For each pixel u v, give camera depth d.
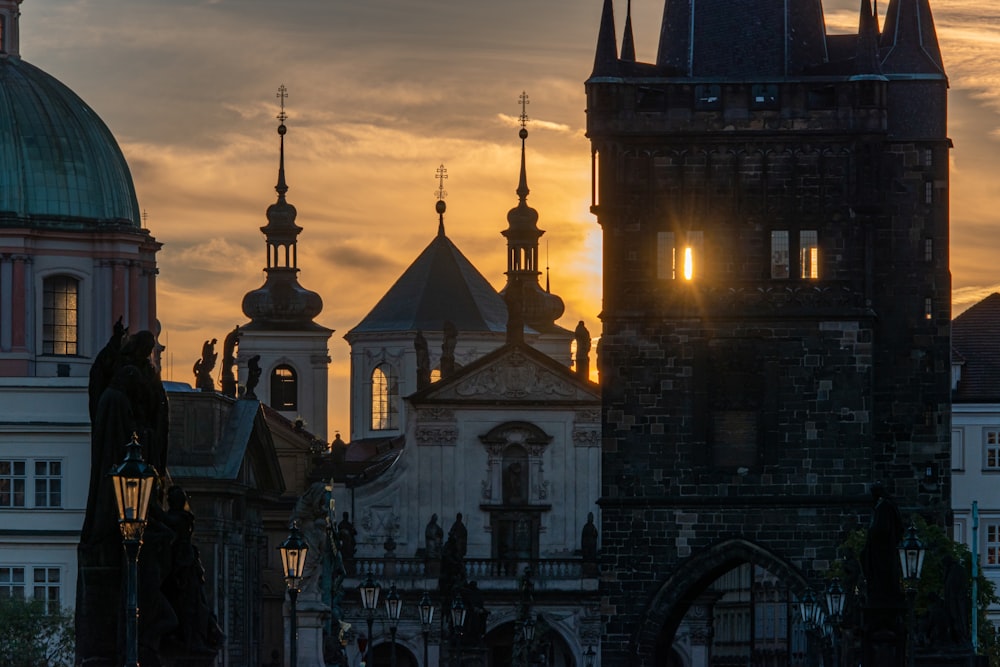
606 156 153.25
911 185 154.75
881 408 154.12
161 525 62.78
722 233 152.75
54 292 171.88
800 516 151.50
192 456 154.25
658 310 152.50
